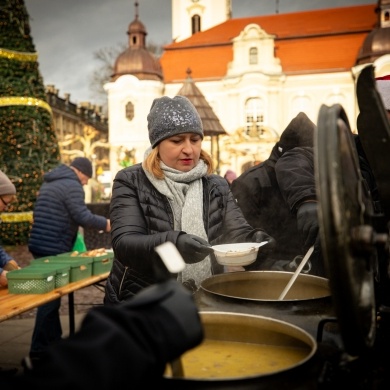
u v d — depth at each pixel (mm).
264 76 37531
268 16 46625
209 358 1005
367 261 897
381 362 879
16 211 10328
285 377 758
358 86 948
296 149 1912
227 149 33562
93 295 6340
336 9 45594
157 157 2023
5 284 3258
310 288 1477
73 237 4176
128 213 1906
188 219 1963
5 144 10125
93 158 24578
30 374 567
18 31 10195
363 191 923
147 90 39156
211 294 1308
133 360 589
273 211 2135
